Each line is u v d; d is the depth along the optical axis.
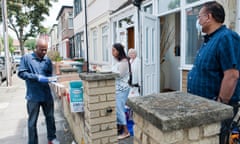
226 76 1.51
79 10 13.46
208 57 1.60
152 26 4.97
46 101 3.11
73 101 2.71
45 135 3.61
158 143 1.03
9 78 9.38
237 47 1.54
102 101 2.46
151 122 1.05
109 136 2.53
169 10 4.61
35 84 2.97
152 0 5.16
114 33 8.10
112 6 8.18
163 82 6.46
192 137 1.03
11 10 16.17
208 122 1.04
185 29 4.20
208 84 1.62
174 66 6.18
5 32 9.40
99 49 9.90
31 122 3.01
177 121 0.97
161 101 1.21
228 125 1.45
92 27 10.81
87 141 2.58
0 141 3.44
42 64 3.07
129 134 3.26
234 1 2.75
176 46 6.03
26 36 18.58
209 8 1.67
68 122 3.96
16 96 7.07
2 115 4.90
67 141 3.33
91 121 2.43
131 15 6.25
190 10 4.04
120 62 3.31
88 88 2.39
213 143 1.09
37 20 18.11
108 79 2.46
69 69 5.25
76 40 15.28
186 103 1.17
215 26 1.68
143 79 4.64
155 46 5.11
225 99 1.53
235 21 2.78
